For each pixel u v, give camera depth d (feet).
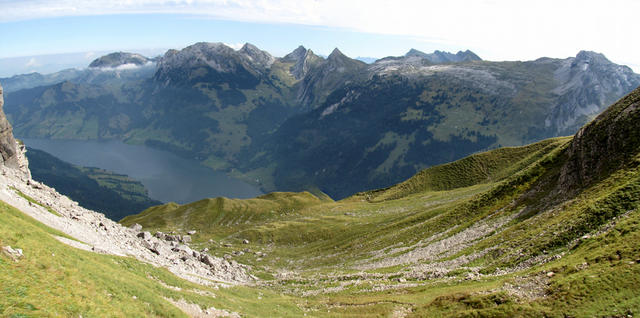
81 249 123.13
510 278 144.36
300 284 240.53
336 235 443.32
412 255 256.32
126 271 124.16
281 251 433.89
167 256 205.05
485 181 515.09
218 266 256.52
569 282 117.80
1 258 75.36
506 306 120.57
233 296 170.19
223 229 576.61
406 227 347.15
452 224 285.64
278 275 306.35
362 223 456.45
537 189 262.67
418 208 441.27
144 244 203.41
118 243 173.58
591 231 154.61
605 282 108.99
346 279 233.14
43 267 82.84
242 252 432.66
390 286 192.75
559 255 150.20
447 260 214.48
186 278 169.37
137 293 103.09
